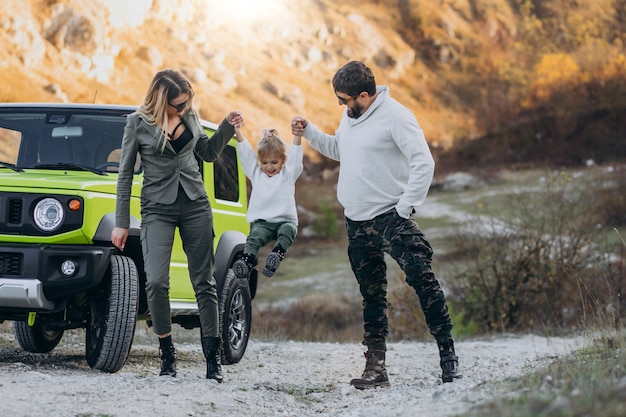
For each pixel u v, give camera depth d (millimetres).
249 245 7461
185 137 6809
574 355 6996
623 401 4086
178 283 8055
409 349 11992
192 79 56844
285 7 69375
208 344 7059
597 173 37281
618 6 71562
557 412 4191
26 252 7035
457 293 18547
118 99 50188
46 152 8117
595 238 18516
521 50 72188
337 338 16781
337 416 5824
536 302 17875
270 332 15953
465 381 6574
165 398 5988
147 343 11195
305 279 28469
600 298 16359
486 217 25844
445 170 50719
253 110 58844
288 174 7555
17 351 9094
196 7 61062
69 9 49906
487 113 61438
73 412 5426
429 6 76688
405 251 6680
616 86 56062
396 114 6680
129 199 6824
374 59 71562
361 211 6793
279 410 6195
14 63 46594
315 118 61906
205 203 6961
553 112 55062
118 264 7332
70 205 7148
